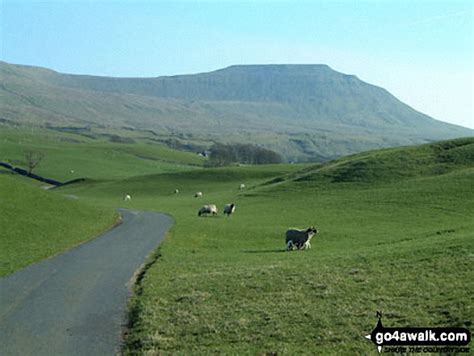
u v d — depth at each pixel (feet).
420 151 351.05
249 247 153.38
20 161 650.84
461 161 317.83
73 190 483.92
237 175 494.18
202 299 81.00
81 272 107.55
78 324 72.49
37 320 74.28
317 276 89.25
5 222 162.81
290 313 70.59
